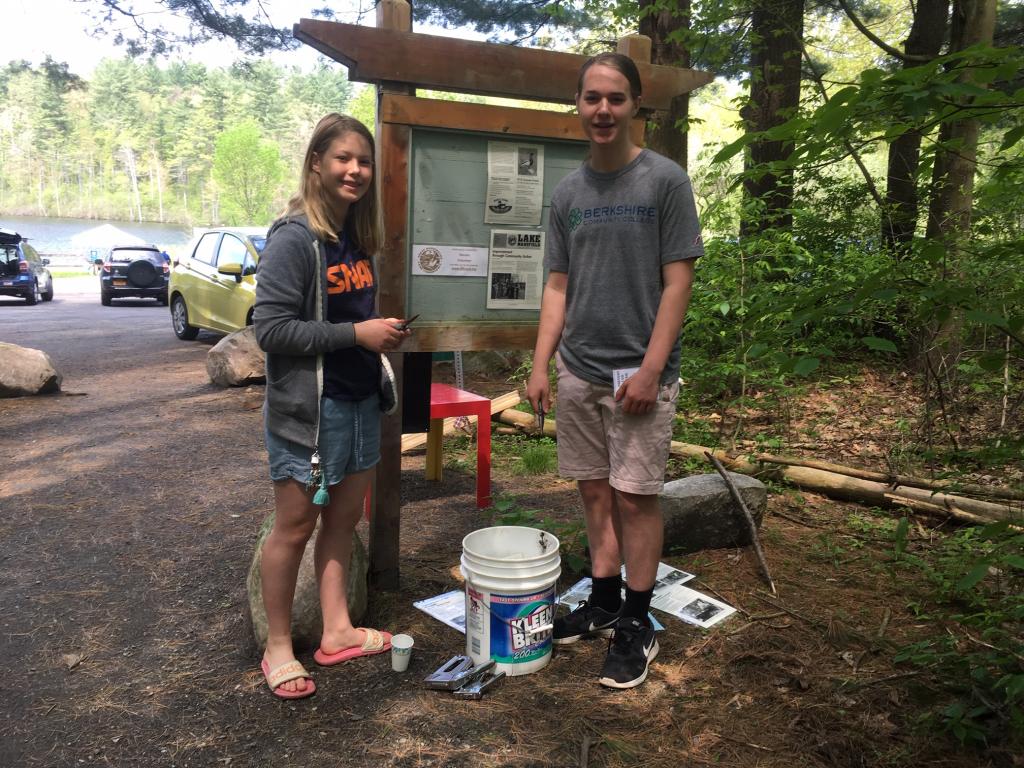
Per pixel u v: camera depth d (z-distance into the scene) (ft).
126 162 414.41
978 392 16.29
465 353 27.43
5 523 13.21
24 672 8.45
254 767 6.82
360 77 9.57
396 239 10.06
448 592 10.50
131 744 7.15
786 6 27.07
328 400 7.66
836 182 25.11
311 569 8.96
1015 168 7.07
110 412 22.22
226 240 33.91
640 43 10.57
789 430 18.49
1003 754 6.76
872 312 15.84
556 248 8.71
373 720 7.53
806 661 8.57
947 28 27.61
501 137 10.39
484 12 42.37
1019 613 7.95
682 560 11.55
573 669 8.55
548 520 12.53
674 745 7.15
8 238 59.93
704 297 18.17
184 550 12.07
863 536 12.53
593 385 8.34
